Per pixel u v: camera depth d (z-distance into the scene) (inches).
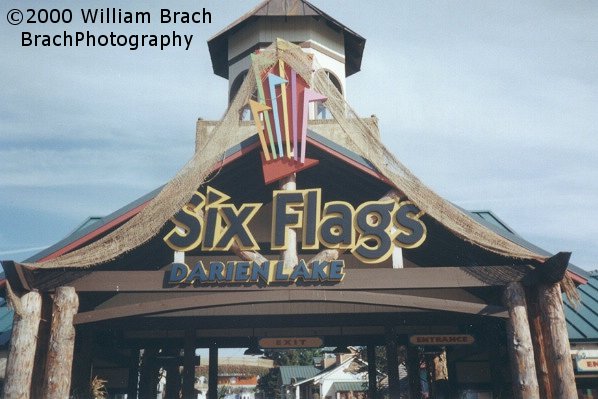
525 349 496.4
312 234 525.3
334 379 1969.7
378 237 522.3
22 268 482.6
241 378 2736.2
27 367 476.4
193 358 656.4
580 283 550.3
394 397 661.9
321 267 508.4
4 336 627.8
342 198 652.7
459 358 770.8
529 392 484.1
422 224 525.3
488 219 730.8
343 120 577.6
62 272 509.7
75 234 535.2
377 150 558.9
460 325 743.7
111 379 800.3
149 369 840.9
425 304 504.7
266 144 566.3
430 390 938.1
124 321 648.4
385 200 538.6
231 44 866.8
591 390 658.8
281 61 597.3
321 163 604.1
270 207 674.2
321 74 595.8
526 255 509.7
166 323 657.6
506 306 515.2
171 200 529.7
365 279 514.0
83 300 578.9
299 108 576.7
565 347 498.9
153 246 614.9
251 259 518.0
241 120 692.7
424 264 694.5
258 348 810.8
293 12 831.1
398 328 773.9
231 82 845.2
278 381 2362.2
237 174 606.9
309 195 539.2
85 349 604.1
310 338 738.8
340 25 853.8
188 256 668.1
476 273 522.6
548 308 510.0
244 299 499.8
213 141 564.7
